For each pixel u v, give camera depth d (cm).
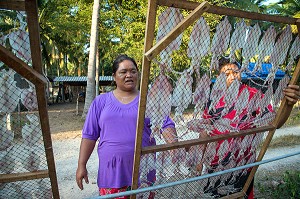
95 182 496
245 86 212
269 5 1888
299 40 221
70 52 2731
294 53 225
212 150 221
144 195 207
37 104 142
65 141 848
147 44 156
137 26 1384
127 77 218
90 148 231
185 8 161
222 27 181
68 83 2294
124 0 1490
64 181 505
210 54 183
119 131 214
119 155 213
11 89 143
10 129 151
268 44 206
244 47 196
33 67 138
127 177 216
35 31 131
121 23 1529
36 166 162
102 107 225
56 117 1342
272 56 212
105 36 1555
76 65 3228
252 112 225
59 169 582
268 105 231
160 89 172
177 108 185
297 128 961
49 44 2294
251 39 197
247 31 193
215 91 197
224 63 195
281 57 217
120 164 214
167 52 165
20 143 154
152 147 182
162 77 170
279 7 1823
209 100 197
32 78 132
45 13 1839
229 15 176
